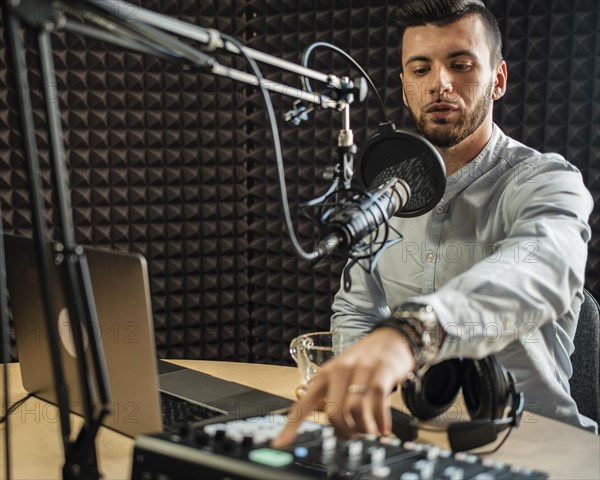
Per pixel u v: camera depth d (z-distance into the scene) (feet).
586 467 4.17
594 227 9.96
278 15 11.27
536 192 5.73
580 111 9.88
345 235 3.80
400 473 3.10
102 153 11.25
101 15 2.78
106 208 11.41
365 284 7.07
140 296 4.10
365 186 4.74
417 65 5.77
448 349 3.70
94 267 4.28
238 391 5.28
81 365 3.02
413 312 3.58
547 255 4.49
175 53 3.12
